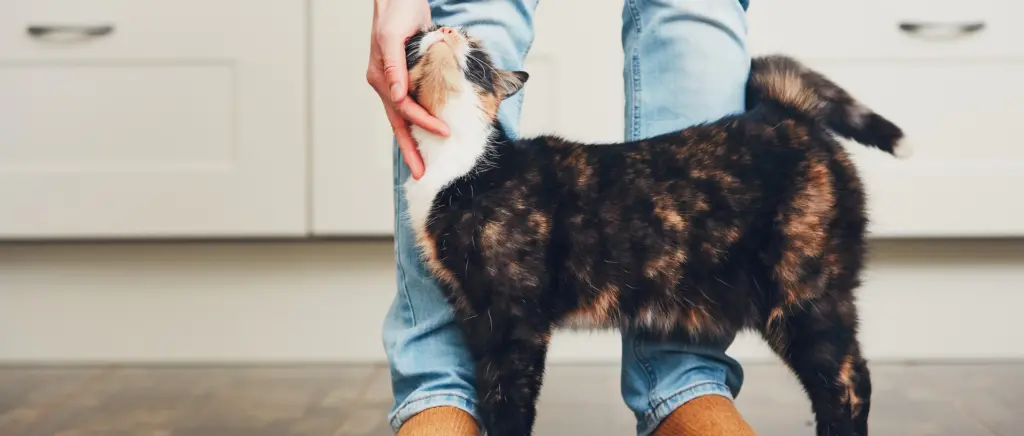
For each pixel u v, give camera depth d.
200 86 1.94
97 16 1.93
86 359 2.00
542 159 1.36
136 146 1.95
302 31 1.93
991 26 1.91
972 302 1.98
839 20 1.92
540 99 1.95
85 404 1.75
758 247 1.34
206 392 1.81
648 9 1.44
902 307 1.98
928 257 1.98
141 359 2.00
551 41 1.94
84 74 1.94
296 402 1.76
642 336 1.42
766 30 1.92
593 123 1.95
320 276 1.99
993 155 1.93
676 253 1.34
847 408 1.35
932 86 1.92
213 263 1.99
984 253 1.98
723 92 1.41
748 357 1.97
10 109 1.95
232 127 1.94
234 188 1.95
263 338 2.00
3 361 2.00
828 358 1.35
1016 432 1.62
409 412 1.38
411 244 1.40
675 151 1.35
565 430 1.64
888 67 1.92
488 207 1.34
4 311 2.00
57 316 2.00
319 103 1.93
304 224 1.95
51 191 1.95
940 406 1.72
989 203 1.93
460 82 1.36
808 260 1.34
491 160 1.36
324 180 1.95
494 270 1.34
